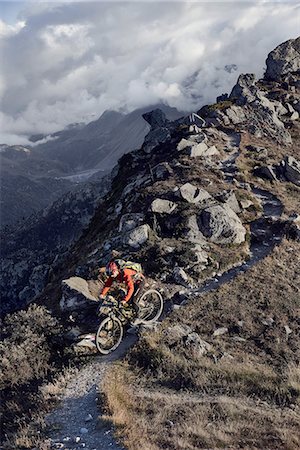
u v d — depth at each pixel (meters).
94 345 16.95
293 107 59.78
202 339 17.41
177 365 15.38
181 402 13.47
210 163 39.34
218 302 20.05
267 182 37.94
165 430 11.98
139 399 13.72
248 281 22.30
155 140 50.00
